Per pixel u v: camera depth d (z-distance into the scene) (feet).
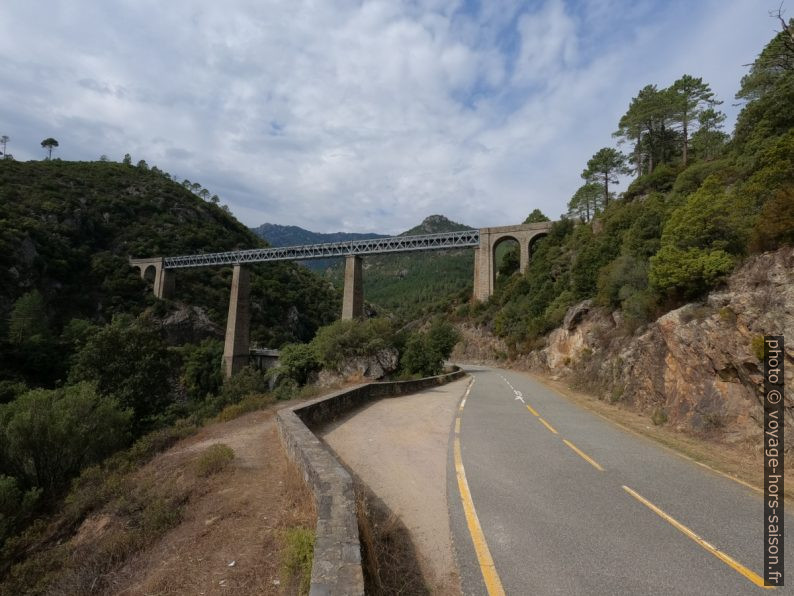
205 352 268.41
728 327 38.17
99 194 400.06
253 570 14.93
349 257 253.24
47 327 221.25
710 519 19.52
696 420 39.58
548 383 97.14
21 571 23.76
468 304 242.78
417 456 29.76
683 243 53.67
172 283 341.21
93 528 27.09
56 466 63.21
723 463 29.66
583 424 44.39
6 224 270.05
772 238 39.40
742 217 49.14
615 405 59.62
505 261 259.80
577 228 182.19
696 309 45.09
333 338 110.83
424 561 15.60
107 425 72.59
